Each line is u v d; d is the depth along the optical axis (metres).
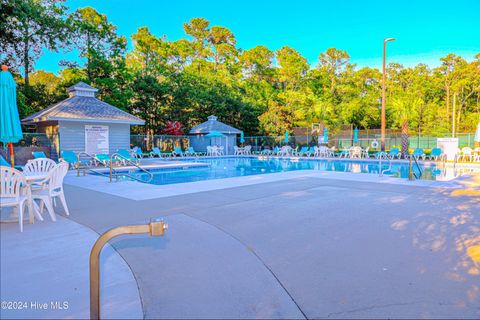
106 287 3.04
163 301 2.79
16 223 5.31
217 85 36.84
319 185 9.69
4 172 4.71
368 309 2.66
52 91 28.69
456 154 18.62
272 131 33.06
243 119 36.09
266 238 4.56
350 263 3.64
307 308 2.69
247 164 21.31
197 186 9.61
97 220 5.52
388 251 4.02
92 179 11.65
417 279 3.22
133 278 3.23
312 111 39.09
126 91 29.83
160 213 6.06
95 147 19.81
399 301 2.79
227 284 3.12
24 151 15.66
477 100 47.94
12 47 21.66
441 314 2.57
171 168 17.92
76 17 28.64
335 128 37.38
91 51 28.33
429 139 27.72
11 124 5.84
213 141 29.66
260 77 54.66
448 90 46.41
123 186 9.70
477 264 3.58
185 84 33.75
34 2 20.86
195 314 2.58
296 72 49.66
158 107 32.50
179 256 3.85
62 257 3.75
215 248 4.14
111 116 20.06
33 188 6.22
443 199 7.34
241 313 2.60
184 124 33.28
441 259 3.74
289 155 27.36
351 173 13.14
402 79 52.56
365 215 5.89
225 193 8.33
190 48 55.97
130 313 2.59
